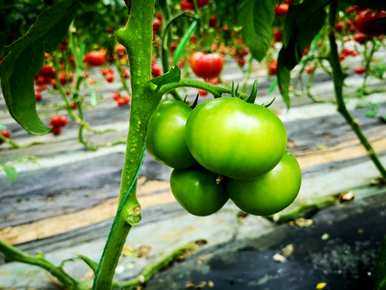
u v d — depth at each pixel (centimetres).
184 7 107
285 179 32
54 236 87
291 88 195
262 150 28
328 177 101
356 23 70
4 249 59
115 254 31
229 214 89
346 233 78
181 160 33
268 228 83
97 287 32
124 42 27
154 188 105
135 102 28
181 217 90
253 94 31
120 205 29
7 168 96
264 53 61
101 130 156
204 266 73
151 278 71
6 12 79
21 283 71
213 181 33
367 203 88
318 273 69
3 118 185
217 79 162
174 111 33
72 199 103
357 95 164
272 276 69
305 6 50
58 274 64
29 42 31
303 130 135
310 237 78
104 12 119
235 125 28
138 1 25
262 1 56
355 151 116
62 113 188
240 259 74
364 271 68
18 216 96
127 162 29
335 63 75
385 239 46
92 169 120
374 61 219
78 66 129
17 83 33
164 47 43
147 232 85
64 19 31
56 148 139
